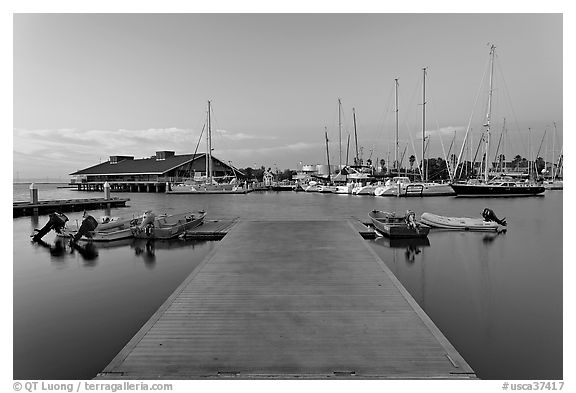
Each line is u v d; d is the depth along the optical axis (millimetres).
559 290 8789
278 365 4480
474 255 12242
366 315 5828
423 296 8469
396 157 52344
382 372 4359
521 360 5668
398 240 14602
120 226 15508
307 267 8539
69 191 80375
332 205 34281
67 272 10242
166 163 82562
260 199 45969
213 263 8922
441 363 4527
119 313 7426
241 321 5625
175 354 4715
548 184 62719
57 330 6668
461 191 45062
